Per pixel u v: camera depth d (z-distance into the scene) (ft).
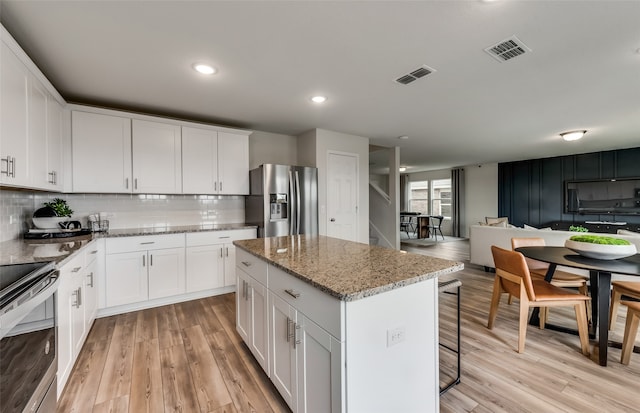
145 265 9.93
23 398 3.77
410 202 36.04
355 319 3.77
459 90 9.12
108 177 9.89
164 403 5.43
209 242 11.19
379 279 4.18
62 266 5.51
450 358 6.98
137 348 7.39
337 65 7.45
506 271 7.85
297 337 4.69
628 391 5.74
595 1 5.01
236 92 9.20
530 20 5.58
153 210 11.72
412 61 7.26
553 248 9.18
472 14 5.40
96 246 8.86
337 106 10.62
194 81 8.34
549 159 23.54
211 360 6.86
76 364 6.64
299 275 4.47
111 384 5.96
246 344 7.13
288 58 7.07
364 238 15.99
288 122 12.83
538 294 7.27
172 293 10.44
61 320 5.47
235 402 5.48
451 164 28.12
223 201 13.35
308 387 4.42
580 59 7.13
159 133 10.89
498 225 18.57
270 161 14.78
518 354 7.14
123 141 10.19
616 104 10.45
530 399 5.54
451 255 20.03
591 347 7.47
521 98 9.87
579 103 10.34
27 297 3.85
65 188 9.12
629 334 6.58
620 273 6.14
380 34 6.07
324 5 5.15
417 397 4.53
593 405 5.37
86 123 9.52
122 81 8.29
